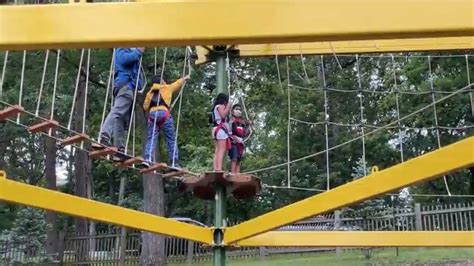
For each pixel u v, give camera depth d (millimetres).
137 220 6664
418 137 26312
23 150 34938
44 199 5984
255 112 28047
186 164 20828
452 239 7422
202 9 2535
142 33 2547
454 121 22609
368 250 16828
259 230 6758
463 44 8656
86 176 25656
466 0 2420
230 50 8281
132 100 6918
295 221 6422
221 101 7688
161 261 19094
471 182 25531
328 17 2469
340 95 28781
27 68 16906
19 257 20953
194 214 30438
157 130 7598
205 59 8086
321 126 28359
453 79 21875
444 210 18719
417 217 19062
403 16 2436
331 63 28875
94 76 17938
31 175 35156
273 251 20938
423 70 22297
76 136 5781
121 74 6887
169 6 2555
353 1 2467
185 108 19734
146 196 19109
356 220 19922
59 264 21484
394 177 5551
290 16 2480
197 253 21328
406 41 8766
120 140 6754
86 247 21922
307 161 28531
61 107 18734
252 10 2510
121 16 2566
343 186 6047
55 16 2584
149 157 7418
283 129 28062
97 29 2566
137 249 21281
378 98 28219
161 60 16438
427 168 5234
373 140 26969
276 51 8664
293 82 26500
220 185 7230
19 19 2584
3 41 2570
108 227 28812
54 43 2570
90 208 6316
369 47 8820
